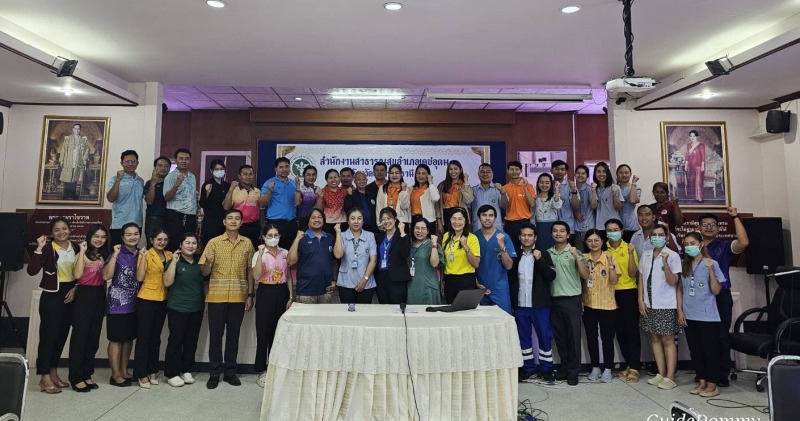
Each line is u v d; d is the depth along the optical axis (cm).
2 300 502
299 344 297
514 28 413
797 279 421
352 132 845
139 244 516
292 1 363
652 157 577
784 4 365
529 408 358
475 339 304
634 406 363
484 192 517
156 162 498
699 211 568
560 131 859
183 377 413
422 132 849
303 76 550
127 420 327
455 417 296
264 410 300
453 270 416
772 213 555
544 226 502
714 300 395
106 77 527
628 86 368
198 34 425
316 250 409
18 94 519
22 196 548
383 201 517
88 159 555
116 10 378
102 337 464
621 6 371
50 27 410
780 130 517
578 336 425
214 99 771
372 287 420
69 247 406
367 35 429
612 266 424
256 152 836
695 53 473
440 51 470
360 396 296
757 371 400
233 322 414
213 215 501
